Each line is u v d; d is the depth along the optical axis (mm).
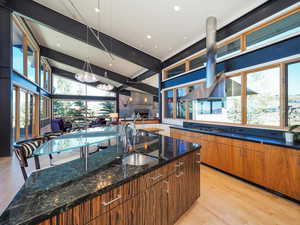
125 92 13359
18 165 3369
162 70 6480
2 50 4074
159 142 2375
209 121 4328
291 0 2482
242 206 2018
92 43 4965
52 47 7801
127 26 4496
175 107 5891
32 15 4246
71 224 834
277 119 2785
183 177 1776
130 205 1158
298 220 1763
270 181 2326
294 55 2451
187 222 1725
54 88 11320
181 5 3312
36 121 7414
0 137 4023
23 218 705
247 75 3303
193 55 4855
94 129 3480
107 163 1466
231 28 3545
